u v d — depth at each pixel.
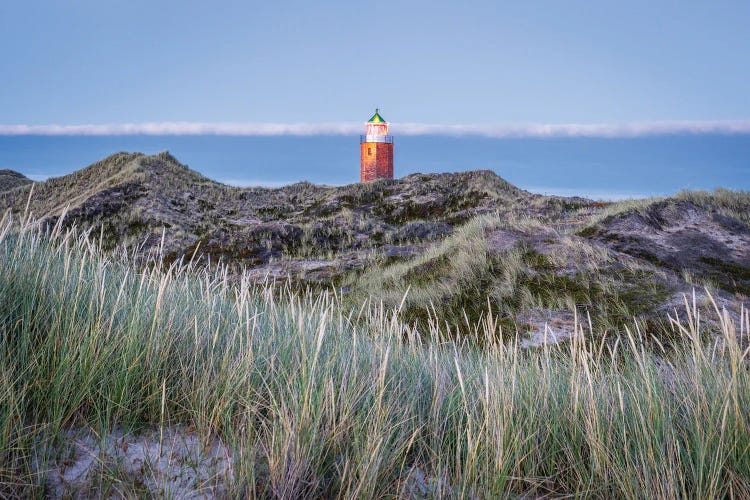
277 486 2.24
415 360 4.16
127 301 3.68
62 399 2.47
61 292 3.20
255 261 15.78
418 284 10.23
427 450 2.86
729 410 2.84
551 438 3.06
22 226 3.66
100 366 2.74
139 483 2.16
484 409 2.91
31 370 2.60
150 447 2.46
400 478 2.57
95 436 2.44
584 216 16.84
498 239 10.99
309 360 3.20
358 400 3.01
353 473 2.35
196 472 2.25
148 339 3.16
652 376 3.65
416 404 3.35
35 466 2.14
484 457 2.69
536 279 9.18
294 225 19.25
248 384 2.92
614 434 3.04
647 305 7.68
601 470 2.71
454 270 10.23
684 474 2.66
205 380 2.91
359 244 19.12
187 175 36.72
